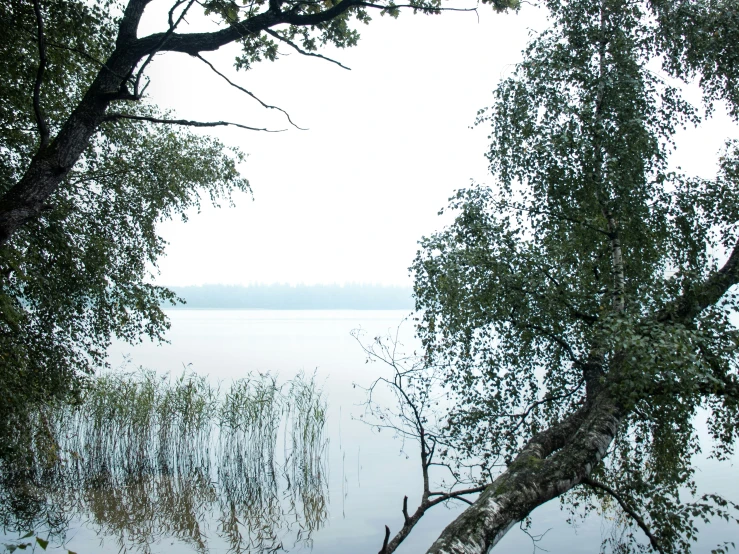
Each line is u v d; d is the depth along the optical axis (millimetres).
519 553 6512
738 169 6680
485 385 6680
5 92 6422
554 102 6641
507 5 5535
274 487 9375
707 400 6023
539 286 6074
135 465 10086
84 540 6996
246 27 5000
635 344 4680
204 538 7180
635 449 6363
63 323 8312
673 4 6863
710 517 7625
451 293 6023
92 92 4539
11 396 6469
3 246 4922
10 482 9000
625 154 6383
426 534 7355
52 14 5871
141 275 9492
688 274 5836
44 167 4285
